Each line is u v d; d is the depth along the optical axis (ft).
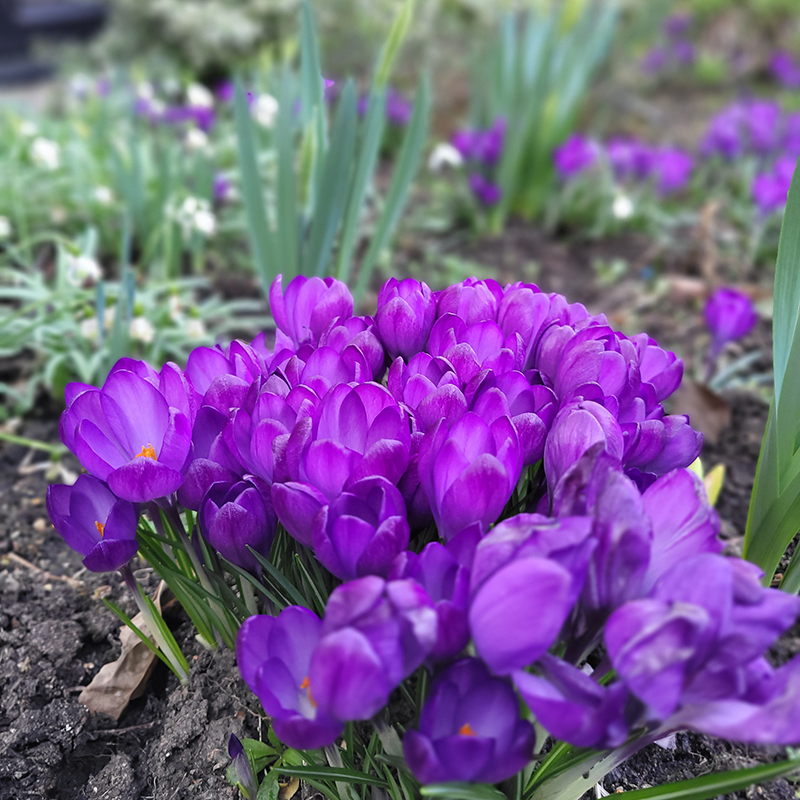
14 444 1.73
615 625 0.60
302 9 1.60
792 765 0.67
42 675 1.15
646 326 2.45
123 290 1.63
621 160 3.18
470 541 0.71
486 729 0.66
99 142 3.11
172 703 1.06
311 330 1.07
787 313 1.02
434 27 5.53
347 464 0.76
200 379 1.00
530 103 3.03
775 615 0.60
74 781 1.05
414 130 1.80
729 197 3.62
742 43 7.11
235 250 2.72
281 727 0.64
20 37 6.90
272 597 0.84
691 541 0.69
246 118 1.72
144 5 5.65
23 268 2.40
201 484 0.85
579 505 0.67
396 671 0.61
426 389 0.87
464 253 3.04
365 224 3.07
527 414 0.83
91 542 0.87
